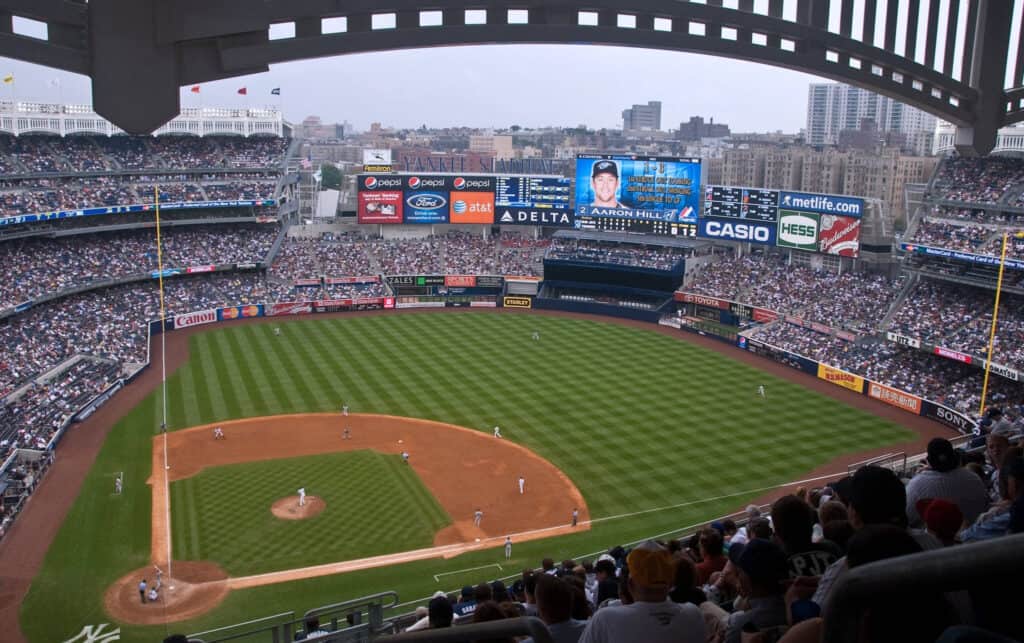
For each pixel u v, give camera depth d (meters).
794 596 7.14
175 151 102.00
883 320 81.00
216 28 8.30
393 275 106.75
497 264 110.94
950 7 15.60
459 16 9.85
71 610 36.94
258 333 88.12
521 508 48.25
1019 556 2.49
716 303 96.12
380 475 52.38
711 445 58.22
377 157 112.19
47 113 112.25
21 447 53.34
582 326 95.50
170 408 64.69
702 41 11.98
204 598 38.00
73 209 85.44
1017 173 80.38
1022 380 63.16
